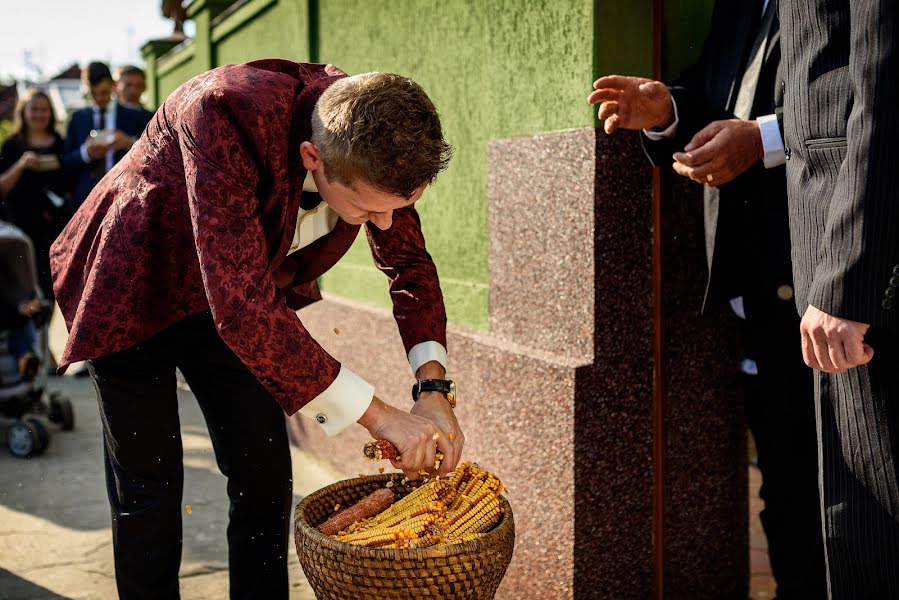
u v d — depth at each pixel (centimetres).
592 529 244
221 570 300
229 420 217
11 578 291
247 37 526
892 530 172
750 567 290
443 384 200
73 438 466
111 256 183
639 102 224
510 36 274
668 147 234
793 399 232
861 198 157
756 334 238
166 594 210
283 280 213
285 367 169
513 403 262
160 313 189
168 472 208
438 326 210
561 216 249
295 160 174
